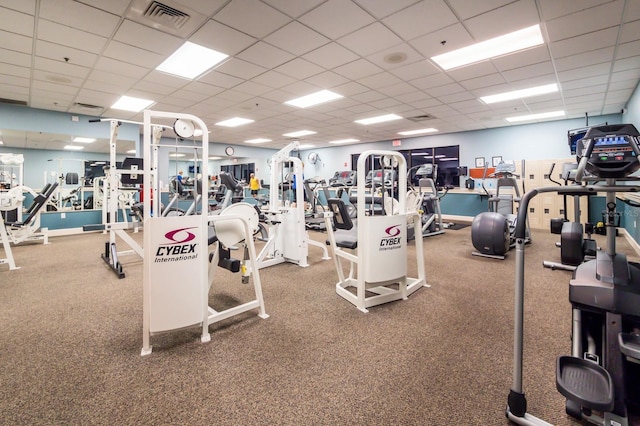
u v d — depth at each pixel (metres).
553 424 1.28
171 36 3.30
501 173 5.49
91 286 3.17
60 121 6.53
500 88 5.09
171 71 4.32
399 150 10.65
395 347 1.92
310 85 4.95
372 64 4.10
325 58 3.89
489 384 1.55
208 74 4.43
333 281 3.30
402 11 2.86
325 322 2.29
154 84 4.83
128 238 3.36
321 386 1.55
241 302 2.70
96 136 7.05
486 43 3.53
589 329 1.39
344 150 12.22
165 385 1.57
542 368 1.67
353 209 4.84
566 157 7.34
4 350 1.91
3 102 5.79
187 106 6.19
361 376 1.63
